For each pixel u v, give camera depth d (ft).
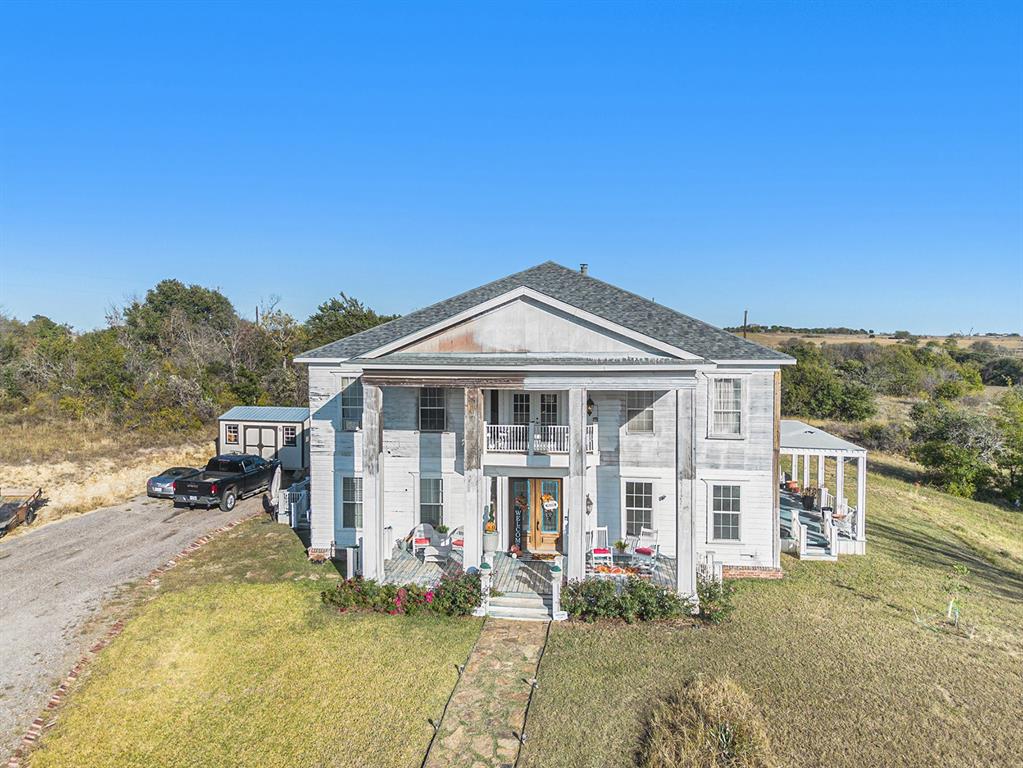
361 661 45.68
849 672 43.34
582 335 57.06
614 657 45.65
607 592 52.47
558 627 50.85
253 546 71.87
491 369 54.85
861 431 157.58
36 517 82.53
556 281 74.90
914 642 48.16
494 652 46.83
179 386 141.18
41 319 234.79
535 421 66.03
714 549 64.03
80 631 50.52
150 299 267.80
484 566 54.49
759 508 63.10
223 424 114.42
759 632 49.67
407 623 51.75
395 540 68.03
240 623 51.78
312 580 61.46
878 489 108.58
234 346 187.62
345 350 67.26
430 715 39.19
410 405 67.51
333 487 68.23
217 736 37.42
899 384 231.50
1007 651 47.09
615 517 65.46
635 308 69.31
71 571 63.87
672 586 55.57
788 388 187.01
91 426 124.67
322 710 39.86
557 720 38.24
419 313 72.28
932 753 34.81
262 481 99.04
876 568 65.98
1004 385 255.70
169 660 45.96
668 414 64.18
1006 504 111.75
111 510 87.20
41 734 37.58
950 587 57.06
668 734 35.78
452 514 67.51
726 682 40.47
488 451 61.16
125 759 35.45
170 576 62.59
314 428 68.18
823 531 75.97
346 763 35.04
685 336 65.31
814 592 58.59
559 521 67.15
